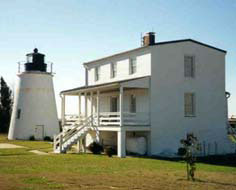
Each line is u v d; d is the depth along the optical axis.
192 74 30.47
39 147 32.84
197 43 30.75
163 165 21.28
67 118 33.84
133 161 23.14
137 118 27.33
